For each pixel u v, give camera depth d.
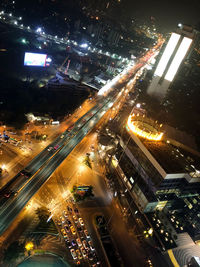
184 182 97.75
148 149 100.81
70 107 185.12
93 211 99.56
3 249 74.19
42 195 98.06
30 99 179.50
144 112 178.12
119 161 116.62
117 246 88.12
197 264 83.19
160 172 91.38
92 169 123.56
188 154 150.38
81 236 86.94
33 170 107.62
